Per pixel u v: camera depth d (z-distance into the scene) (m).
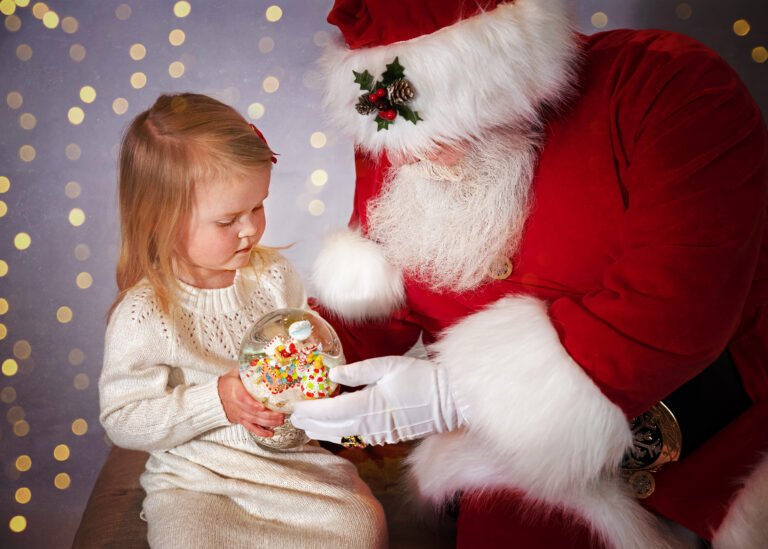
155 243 1.31
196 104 1.30
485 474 1.19
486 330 1.10
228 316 1.37
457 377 1.10
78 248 2.05
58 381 2.05
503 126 1.17
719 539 1.14
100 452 2.05
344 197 2.12
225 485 1.25
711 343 1.05
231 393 1.22
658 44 1.18
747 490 1.12
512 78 1.07
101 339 2.06
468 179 1.20
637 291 1.05
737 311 1.08
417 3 1.06
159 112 1.29
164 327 1.29
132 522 1.30
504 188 1.19
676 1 1.96
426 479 1.27
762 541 1.12
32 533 1.94
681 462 1.17
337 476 1.32
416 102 1.08
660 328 1.03
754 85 1.98
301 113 2.08
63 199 2.04
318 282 1.40
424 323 1.43
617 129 1.15
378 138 1.14
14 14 2.00
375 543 1.22
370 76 1.09
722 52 1.98
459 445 1.24
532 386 1.04
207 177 1.23
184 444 1.31
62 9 2.01
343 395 1.14
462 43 1.04
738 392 1.21
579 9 1.99
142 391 1.25
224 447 1.31
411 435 1.16
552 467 1.06
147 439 1.25
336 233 1.41
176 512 1.20
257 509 1.23
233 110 1.34
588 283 1.22
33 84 2.01
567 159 1.18
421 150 1.13
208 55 2.05
